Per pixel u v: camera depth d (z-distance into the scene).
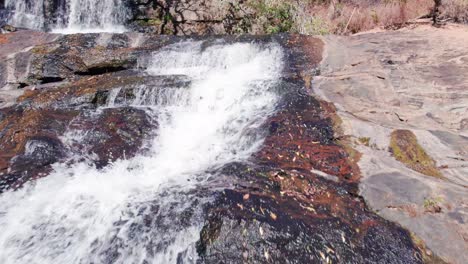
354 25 10.30
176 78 7.03
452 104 5.38
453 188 3.59
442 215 3.27
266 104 6.04
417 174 3.90
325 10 11.02
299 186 3.83
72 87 6.77
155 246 3.22
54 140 5.04
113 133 5.39
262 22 10.66
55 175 4.34
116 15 11.42
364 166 4.12
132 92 6.50
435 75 6.18
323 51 7.89
